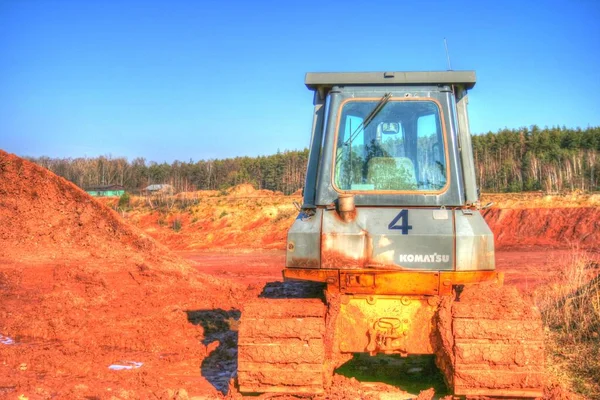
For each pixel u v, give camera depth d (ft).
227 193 205.36
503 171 204.03
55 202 56.59
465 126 20.83
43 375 25.38
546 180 175.63
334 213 19.22
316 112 21.30
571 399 19.65
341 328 19.11
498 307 18.33
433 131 20.12
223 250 115.55
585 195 134.21
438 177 19.79
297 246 19.04
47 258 48.32
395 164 20.04
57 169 261.85
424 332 18.75
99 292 41.37
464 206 19.92
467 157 20.61
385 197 19.65
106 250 51.83
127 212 166.61
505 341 17.83
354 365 25.25
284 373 18.49
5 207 54.34
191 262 81.05
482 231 18.53
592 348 25.00
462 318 18.26
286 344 18.52
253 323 18.78
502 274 19.49
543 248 98.07
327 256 18.69
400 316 18.88
